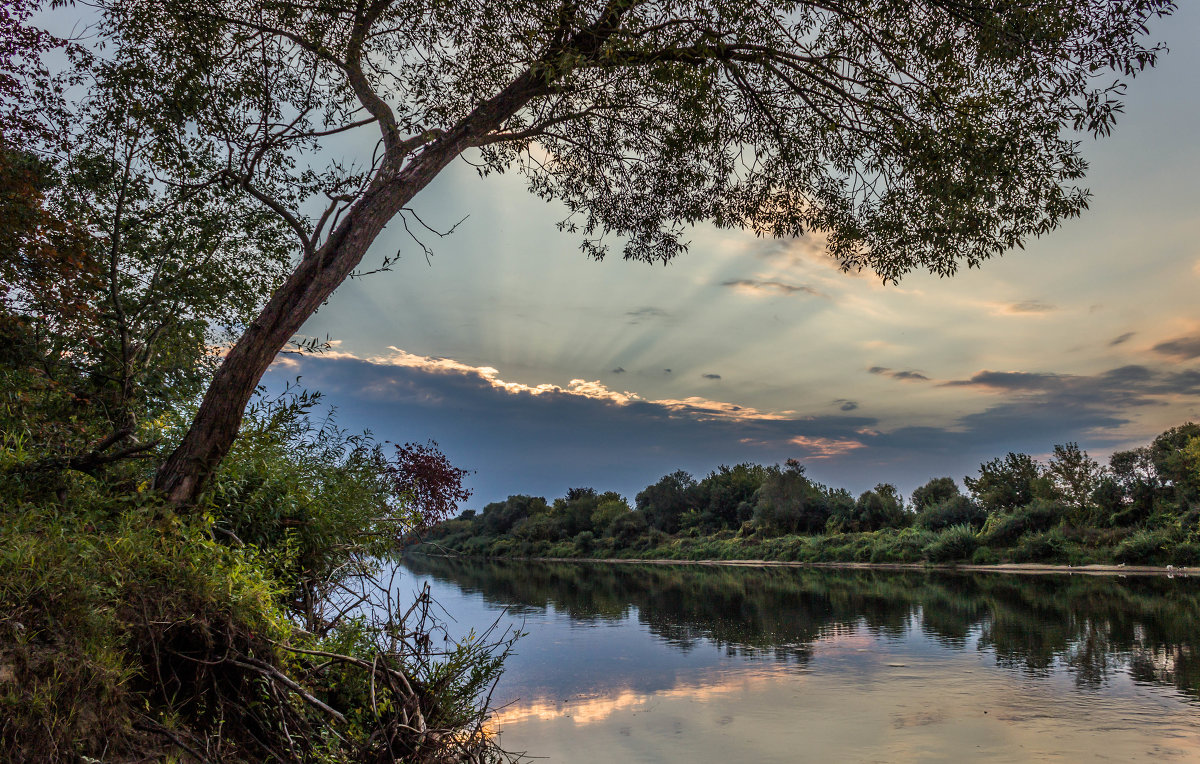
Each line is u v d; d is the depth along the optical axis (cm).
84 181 791
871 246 867
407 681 461
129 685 331
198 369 905
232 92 770
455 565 6688
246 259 948
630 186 920
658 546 8712
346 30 725
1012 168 700
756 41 706
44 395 596
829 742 1030
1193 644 1733
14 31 713
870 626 2206
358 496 679
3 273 662
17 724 257
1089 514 5116
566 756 966
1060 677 1437
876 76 708
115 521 432
